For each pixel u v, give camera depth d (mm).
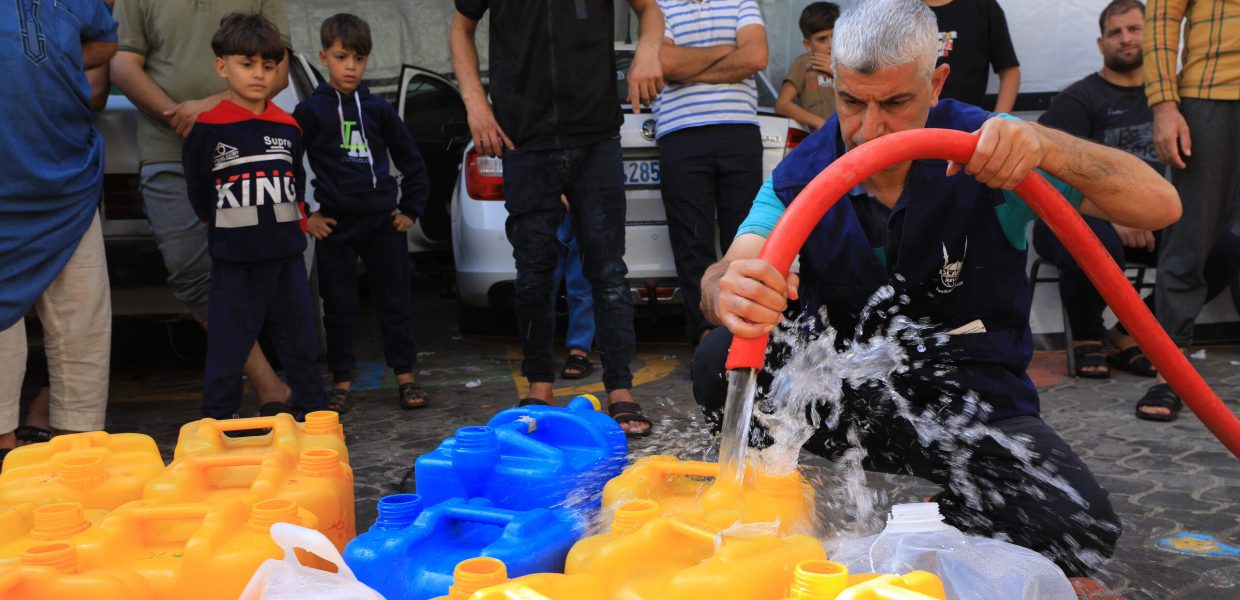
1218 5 4480
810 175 2318
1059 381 5363
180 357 6227
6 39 3467
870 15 2057
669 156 5297
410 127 8406
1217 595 2578
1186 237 4691
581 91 4160
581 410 2549
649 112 5766
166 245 4422
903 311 2354
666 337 6715
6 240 3506
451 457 2176
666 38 5277
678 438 4102
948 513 2420
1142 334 2182
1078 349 5574
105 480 2266
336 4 10922
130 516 1900
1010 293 2340
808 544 1598
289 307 4137
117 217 4918
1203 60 4523
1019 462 2270
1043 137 2018
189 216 4398
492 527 2041
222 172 3902
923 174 2225
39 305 3787
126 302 5082
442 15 11102
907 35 2010
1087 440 4172
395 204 4910
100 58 3967
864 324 2391
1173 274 4773
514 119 4250
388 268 4945
